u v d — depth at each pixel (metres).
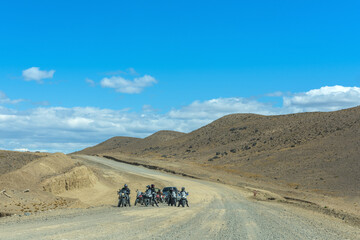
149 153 173.50
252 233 12.22
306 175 75.69
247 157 106.62
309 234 12.78
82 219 14.80
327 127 111.81
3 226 12.29
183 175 77.62
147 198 25.44
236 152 121.44
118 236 10.20
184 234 11.16
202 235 11.14
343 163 77.88
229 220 16.50
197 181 67.44
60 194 31.83
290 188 67.00
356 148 84.88
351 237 12.82
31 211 19.33
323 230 14.53
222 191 51.34
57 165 38.00
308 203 43.69
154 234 10.89
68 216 16.16
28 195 23.97
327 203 46.47
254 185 67.31
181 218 16.41
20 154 48.34
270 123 149.00
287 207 31.47
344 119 113.50
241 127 158.50
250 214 20.73
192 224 14.11
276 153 100.62
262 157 100.50
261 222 16.33
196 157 131.38
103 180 47.59
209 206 26.73
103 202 29.05
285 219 18.70
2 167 40.72
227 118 190.50
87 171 39.31
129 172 72.19
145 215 17.36
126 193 24.12
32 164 34.53
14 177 27.30
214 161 114.56
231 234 11.71
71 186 34.75
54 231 10.92
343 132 100.69
